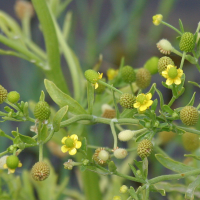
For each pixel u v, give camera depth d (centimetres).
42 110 50
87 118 52
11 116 51
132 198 51
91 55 88
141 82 55
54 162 81
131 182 74
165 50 52
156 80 87
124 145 84
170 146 68
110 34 87
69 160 51
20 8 67
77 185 79
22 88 79
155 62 58
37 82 80
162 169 73
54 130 51
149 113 51
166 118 51
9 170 49
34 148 79
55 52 59
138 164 51
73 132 57
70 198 74
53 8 65
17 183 61
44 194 63
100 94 58
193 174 51
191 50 51
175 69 50
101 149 51
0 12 63
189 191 51
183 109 50
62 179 74
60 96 53
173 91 51
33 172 50
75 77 61
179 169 52
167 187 56
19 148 50
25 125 76
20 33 63
